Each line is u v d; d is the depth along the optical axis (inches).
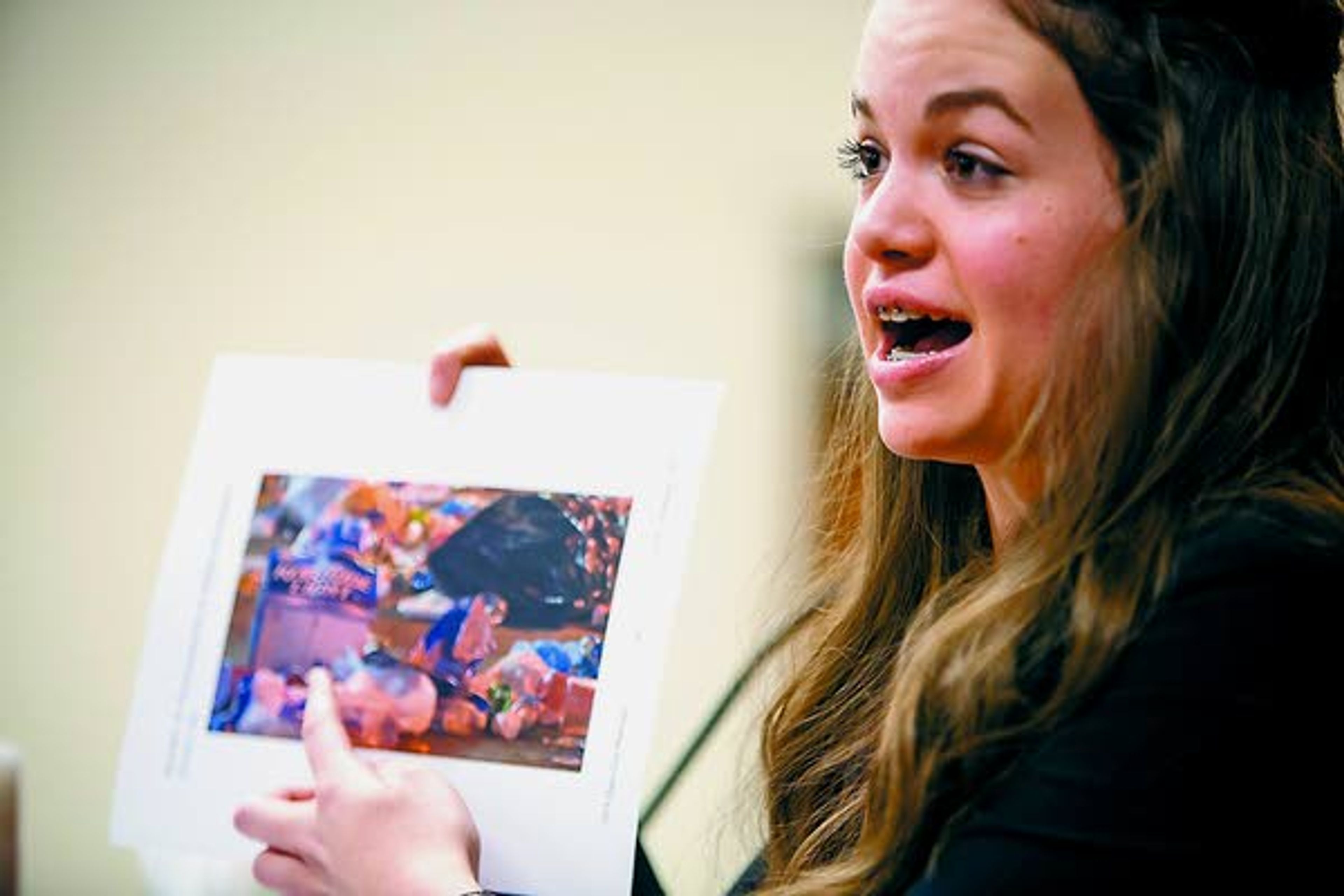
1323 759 84.8
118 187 305.0
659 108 284.4
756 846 135.5
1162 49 97.8
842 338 272.8
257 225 298.2
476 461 129.1
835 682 124.6
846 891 100.9
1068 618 95.8
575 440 127.6
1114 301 97.7
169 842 125.0
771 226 277.4
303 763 124.6
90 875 290.0
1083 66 97.2
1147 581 91.4
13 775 124.1
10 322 306.5
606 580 122.6
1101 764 87.2
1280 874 84.1
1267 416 96.7
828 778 121.3
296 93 299.3
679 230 281.3
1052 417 99.3
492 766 119.3
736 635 263.3
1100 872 85.7
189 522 133.5
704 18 283.3
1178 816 84.7
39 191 307.1
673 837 246.2
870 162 108.3
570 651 121.1
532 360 284.4
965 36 99.3
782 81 279.6
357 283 293.0
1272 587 86.8
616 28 287.1
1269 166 99.2
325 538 130.1
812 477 157.9
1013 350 99.8
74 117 307.6
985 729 94.4
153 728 128.2
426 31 295.1
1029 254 98.4
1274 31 100.2
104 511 299.3
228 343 297.0
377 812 113.8
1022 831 88.4
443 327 288.4
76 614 298.2
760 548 267.3
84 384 302.8
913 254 102.4
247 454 134.7
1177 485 95.2
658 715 261.7
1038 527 101.1
